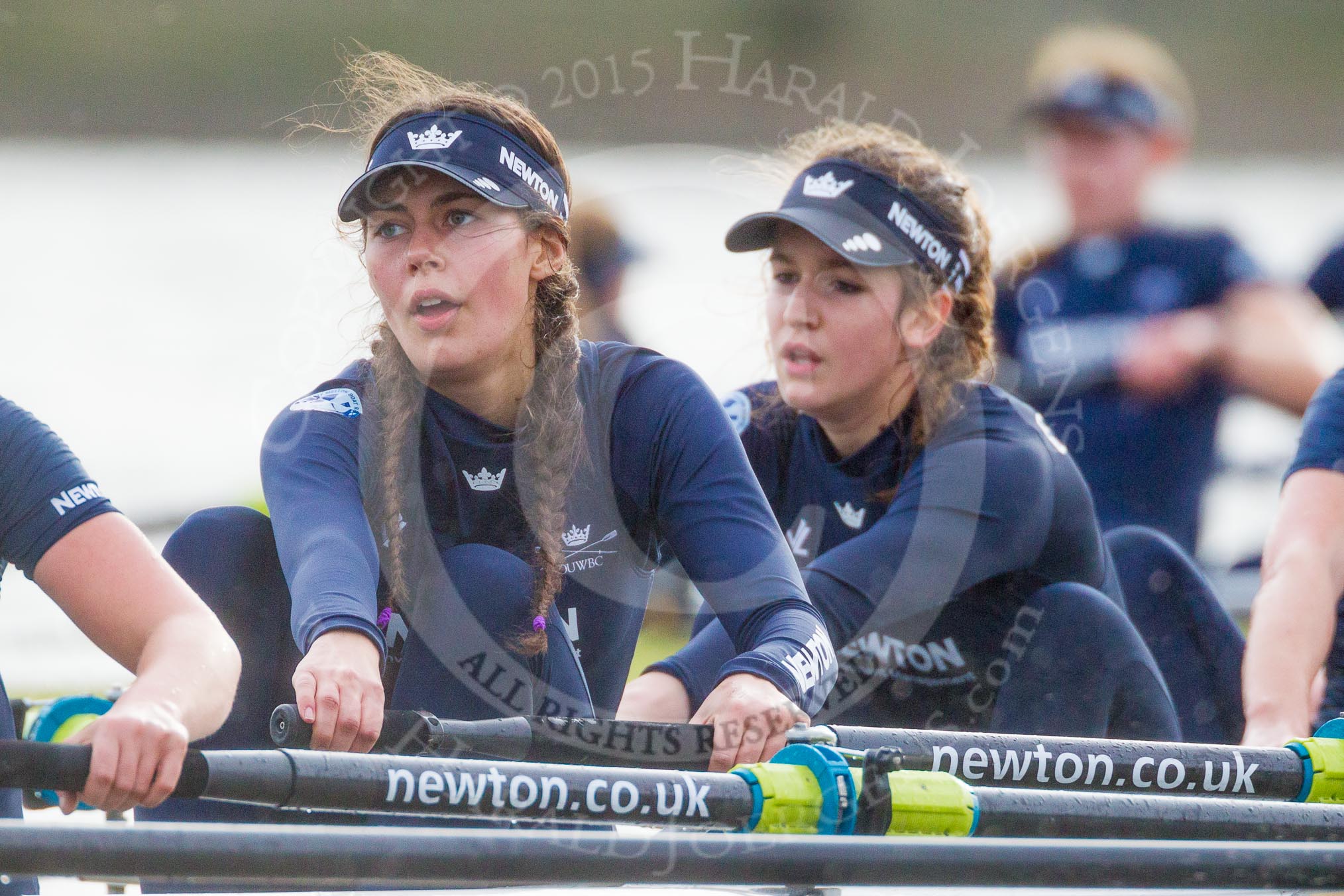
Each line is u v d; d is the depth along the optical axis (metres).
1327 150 69.56
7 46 68.12
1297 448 12.58
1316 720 12.77
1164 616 13.29
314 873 6.96
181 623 8.06
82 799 8.63
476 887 8.79
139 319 43.31
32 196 57.34
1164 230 22.53
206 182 59.91
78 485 8.34
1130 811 8.62
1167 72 23.16
